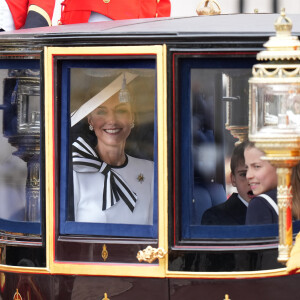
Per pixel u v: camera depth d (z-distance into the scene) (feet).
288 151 45.21
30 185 53.62
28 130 53.36
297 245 45.93
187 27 51.72
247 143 51.31
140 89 51.11
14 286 52.75
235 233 50.80
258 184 51.67
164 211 50.14
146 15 74.90
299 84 45.14
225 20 54.49
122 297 51.24
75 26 55.72
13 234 53.26
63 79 51.62
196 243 50.37
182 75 50.14
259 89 45.70
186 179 50.44
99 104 51.80
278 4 106.93
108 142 52.19
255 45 49.49
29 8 74.79
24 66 52.39
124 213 52.24
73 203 52.19
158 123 49.98
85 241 51.49
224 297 50.39
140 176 51.98
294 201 52.26
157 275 50.34
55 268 51.60
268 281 50.60
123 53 50.26
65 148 51.78
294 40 45.21
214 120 50.78
